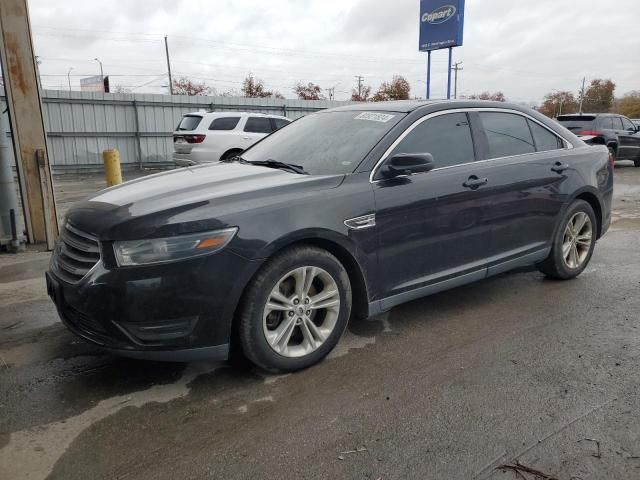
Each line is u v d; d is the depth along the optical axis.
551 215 4.75
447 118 4.16
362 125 4.05
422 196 3.75
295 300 3.28
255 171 3.79
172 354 2.95
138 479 2.37
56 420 2.83
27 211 6.64
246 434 2.71
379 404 2.98
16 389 3.15
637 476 2.36
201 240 2.91
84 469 2.44
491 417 2.84
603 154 5.36
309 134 4.31
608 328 4.02
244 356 3.24
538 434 2.68
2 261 6.07
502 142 4.46
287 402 3.01
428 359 3.53
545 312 4.36
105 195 3.52
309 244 3.33
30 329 4.06
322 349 3.42
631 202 10.39
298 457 2.52
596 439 2.63
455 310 4.42
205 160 13.44
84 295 2.92
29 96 6.32
